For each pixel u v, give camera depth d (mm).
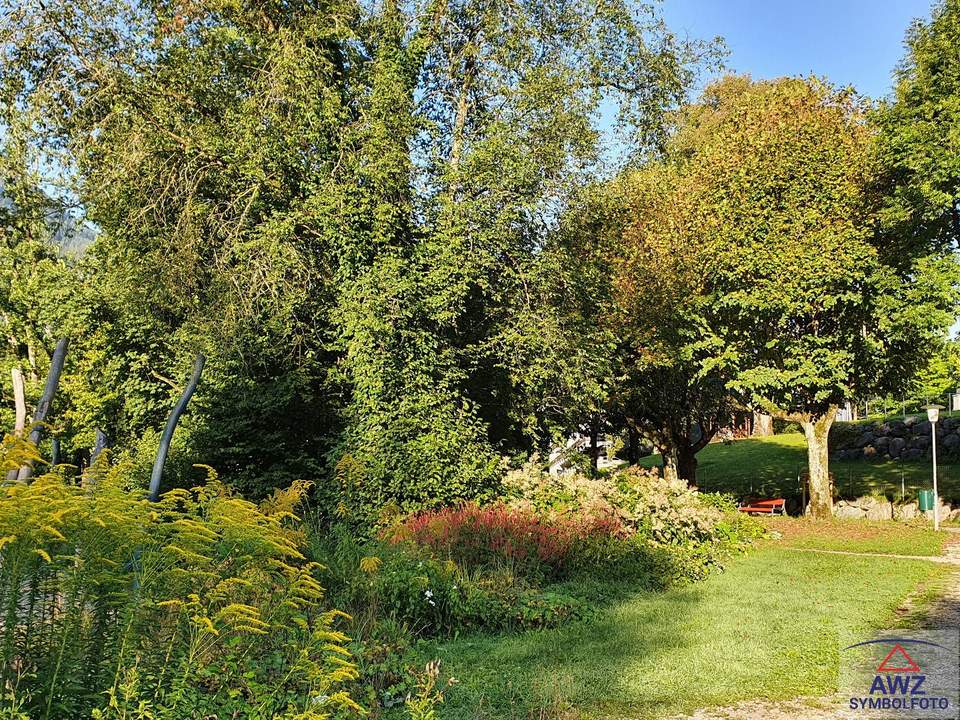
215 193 18375
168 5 17672
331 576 7871
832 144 19672
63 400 26812
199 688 4816
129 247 18656
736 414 26484
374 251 16328
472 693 6078
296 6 18422
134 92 17312
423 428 15180
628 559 11797
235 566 5285
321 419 17875
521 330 17391
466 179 16578
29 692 3895
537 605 8891
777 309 19625
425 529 11320
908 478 26391
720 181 20719
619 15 18625
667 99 20312
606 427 25734
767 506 24562
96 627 4258
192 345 18125
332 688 5344
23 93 17531
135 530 4496
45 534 4074
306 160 17281
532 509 12844
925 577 11859
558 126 17281
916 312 17906
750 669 6609
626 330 21516
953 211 18578
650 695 6043
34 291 24484
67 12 17156
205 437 17609
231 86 18578
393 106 16891
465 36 18797
